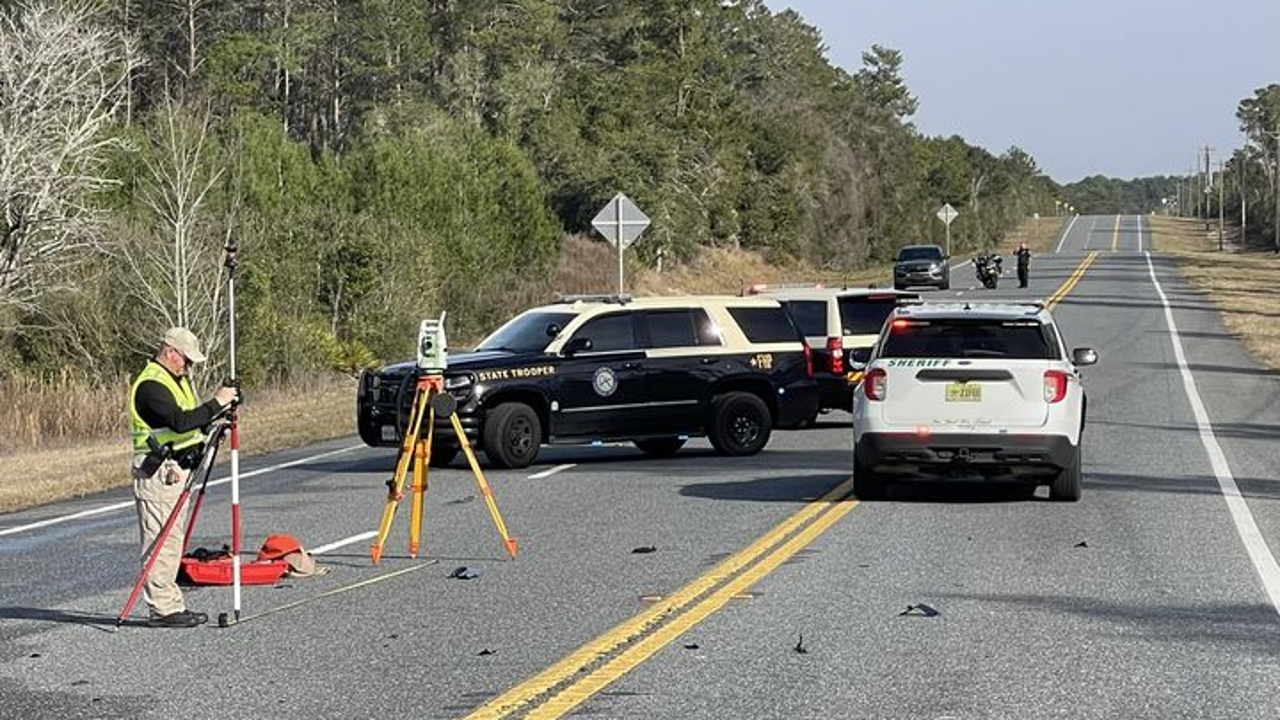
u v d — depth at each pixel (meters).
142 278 77.44
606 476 45.03
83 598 27.33
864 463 37.44
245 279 83.06
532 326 50.25
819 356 57.19
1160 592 26.22
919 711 18.50
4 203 73.81
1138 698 19.08
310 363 87.50
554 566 29.36
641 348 49.91
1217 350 92.25
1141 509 36.53
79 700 19.56
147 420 24.78
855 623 23.70
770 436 57.03
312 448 56.34
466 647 22.34
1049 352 37.09
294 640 23.11
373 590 27.20
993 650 21.81
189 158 87.06
